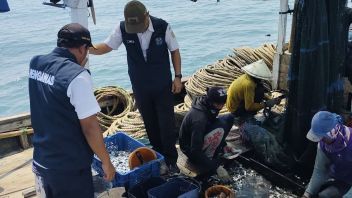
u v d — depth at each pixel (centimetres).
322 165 384
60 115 279
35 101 289
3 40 1819
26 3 2984
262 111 585
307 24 428
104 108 675
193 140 424
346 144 363
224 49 1495
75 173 296
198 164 457
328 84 461
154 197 379
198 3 2511
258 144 484
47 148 290
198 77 684
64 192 301
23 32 1981
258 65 507
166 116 448
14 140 583
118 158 455
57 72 275
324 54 443
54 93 273
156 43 418
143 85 435
